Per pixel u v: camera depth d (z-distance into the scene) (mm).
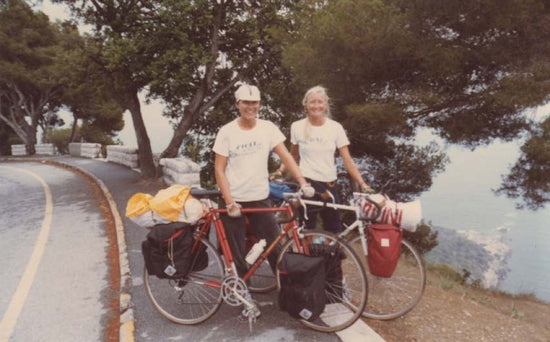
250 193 3498
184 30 13594
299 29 11391
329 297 3428
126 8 13703
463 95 10070
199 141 17812
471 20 8914
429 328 3744
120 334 3623
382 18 9008
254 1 14766
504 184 11203
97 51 13641
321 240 3443
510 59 9133
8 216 9664
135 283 4781
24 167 21719
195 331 3613
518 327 4340
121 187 12266
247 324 3656
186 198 3551
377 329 3594
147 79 13781
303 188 3332
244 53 16375
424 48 8891
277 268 3566
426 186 12609
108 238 7254
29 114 35469
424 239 13773
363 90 10352
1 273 5688
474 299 5441
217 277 3699
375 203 3361
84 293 4887
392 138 11781
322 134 3871
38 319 4238
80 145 26625
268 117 15562
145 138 14141
